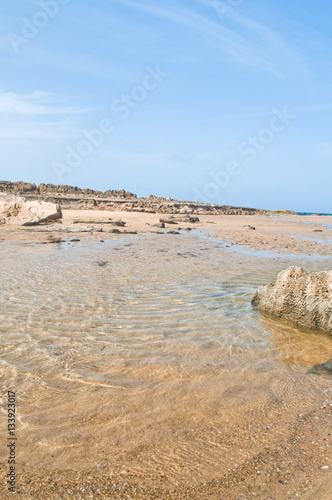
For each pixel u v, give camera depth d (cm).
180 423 312
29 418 317
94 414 324
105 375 404
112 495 229
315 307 604
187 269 1061
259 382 396
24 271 949
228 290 820
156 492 233
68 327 554
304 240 2148
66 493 230
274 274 1019
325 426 309
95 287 803
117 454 270
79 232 2128
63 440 286
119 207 4781
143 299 722
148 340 513
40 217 2416
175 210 5122
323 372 427
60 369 415
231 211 6169
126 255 1302
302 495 229
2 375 397
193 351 479
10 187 5778
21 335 515
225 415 326
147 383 387
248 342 522
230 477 246
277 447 280
